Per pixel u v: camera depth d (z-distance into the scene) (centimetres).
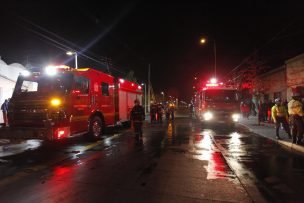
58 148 1198
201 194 607
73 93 1212
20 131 1119
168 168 833
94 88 1391
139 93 2117
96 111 1403
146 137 1559
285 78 2723
